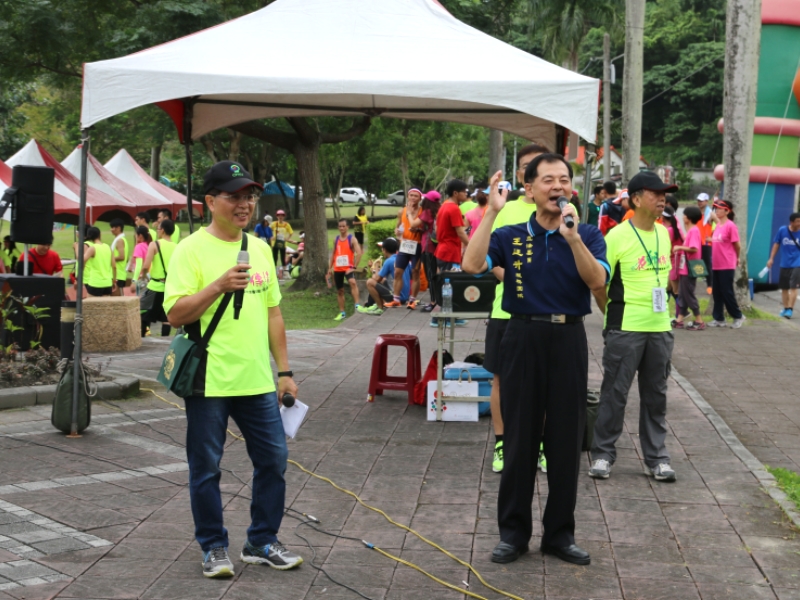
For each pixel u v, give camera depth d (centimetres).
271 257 441
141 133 3650
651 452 592
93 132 3775
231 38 736
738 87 1445
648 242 584
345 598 407
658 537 488
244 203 422
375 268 1709
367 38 739
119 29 1870
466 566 445
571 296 438
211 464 421
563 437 442
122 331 1105
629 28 1848
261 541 439
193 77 670
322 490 560
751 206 1939
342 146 3634
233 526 495
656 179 580
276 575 430
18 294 972
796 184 1922
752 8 1443
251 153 4116
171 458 623
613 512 527
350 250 1475
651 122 7031
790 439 740
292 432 450
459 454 642
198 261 419
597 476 590
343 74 677
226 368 415
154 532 481
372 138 3111
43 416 734
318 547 467
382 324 1321
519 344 440
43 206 890
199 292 408
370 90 667
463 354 1062
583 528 500
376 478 585
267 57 705
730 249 1328
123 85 673
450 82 665
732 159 1462
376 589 418
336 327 1299
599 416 596
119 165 2341
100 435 680
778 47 1917
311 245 1928
